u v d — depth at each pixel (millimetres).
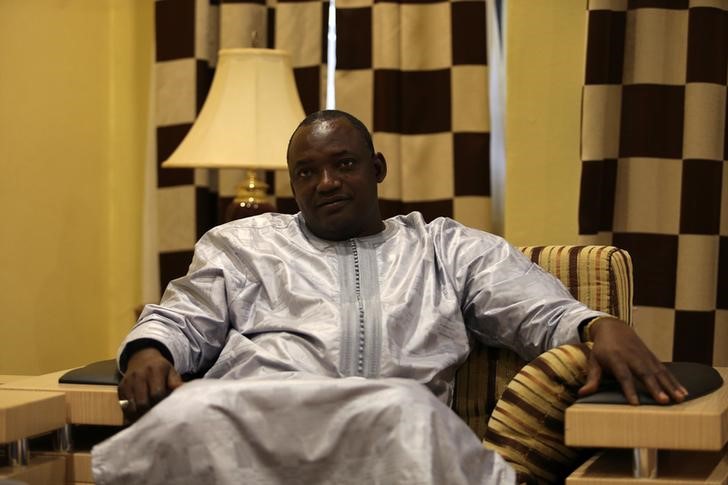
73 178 4207
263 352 2342
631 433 1832
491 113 3936
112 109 4418
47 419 2109
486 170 3857
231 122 3424
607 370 2012
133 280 4406
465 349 2432
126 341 2254
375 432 1840
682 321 3537
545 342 2344
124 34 4406
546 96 3727
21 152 3906
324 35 3971
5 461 2133
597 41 3531
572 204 3709
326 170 2482
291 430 1865
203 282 2496
